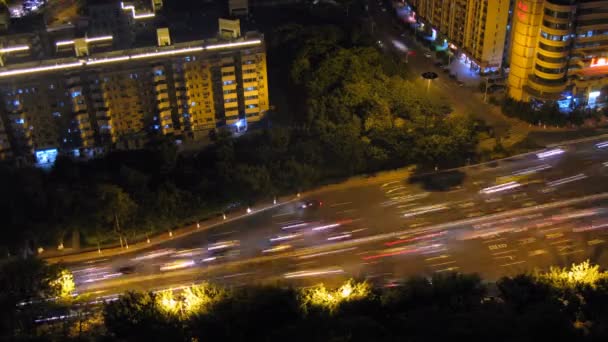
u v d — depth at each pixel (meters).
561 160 193.25
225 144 191.88
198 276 155.75
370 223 170.88
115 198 162.38
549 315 112.06
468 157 193.75
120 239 164.88
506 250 159.25
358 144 188.62
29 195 169.12
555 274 134.00
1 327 126.06
